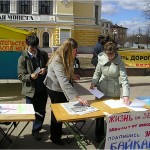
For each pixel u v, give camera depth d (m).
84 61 12.91
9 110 2.86
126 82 3.22
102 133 3.37
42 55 3.48
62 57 3.05
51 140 3.30
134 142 2.82
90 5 24.55
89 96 6.01
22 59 3.40
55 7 23.64
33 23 23.27
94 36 24.89
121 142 2.78
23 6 23.19
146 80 8.64
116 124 2.74
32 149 3.13
